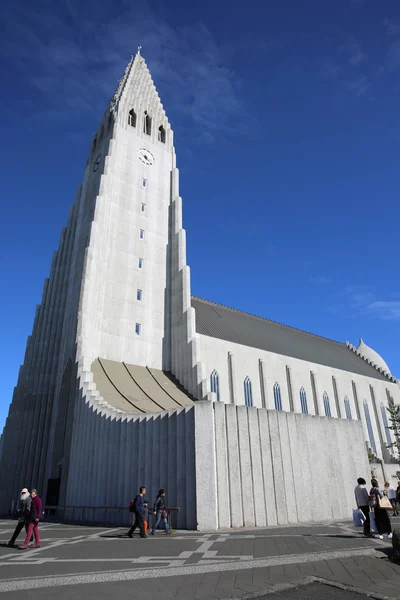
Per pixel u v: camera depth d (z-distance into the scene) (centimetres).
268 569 982
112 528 2088
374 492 1524
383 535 1461
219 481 2020
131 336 4488
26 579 916
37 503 1428
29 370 4644
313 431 2486
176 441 2188
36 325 5038
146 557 1169
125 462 2481
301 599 764
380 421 6775
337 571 963
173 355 4641
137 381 3984
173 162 5947
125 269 4741
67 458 3238
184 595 784
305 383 5869
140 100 5947
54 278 5269
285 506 2184
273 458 2250
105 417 2802
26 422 4294
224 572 959
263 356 5434
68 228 5597
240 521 2003
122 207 5019
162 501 1814
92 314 4116
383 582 877
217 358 4912
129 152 5419
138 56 6488
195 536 1664
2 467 4175
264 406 5138
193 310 4675
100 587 843
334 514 2373
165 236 5331
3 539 1659
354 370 7100
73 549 1344
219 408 2169
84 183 5731
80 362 3591
